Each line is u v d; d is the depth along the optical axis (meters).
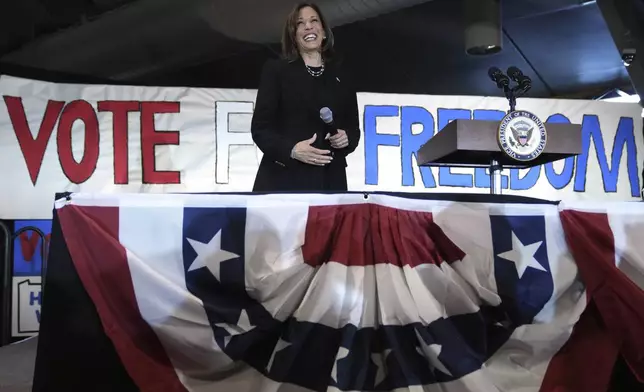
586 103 3.84
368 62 5.16
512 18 4.41
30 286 3.31
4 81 3.33
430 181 3.69
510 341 1.60
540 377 1.59
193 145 3.55
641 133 3.88
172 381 1.47
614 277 1.59
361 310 1.52
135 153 3.50
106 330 1.44
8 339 3.11
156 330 1.47
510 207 1.66
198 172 3.55
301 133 1.93
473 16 4.05
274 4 3.49
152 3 3.53
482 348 1.56
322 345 1.50
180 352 1.49
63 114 3.41
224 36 3.79
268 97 1.94
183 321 1.48
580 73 5.50
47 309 1.46
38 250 3.34
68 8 3.77
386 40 4.72
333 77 2.03
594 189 3.81
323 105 1.96
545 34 4.68
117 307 1.47
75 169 3.42
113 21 3.66
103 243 1.47
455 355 1.49
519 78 1.85
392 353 1.49
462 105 3.76
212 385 1.50
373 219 1.58
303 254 1.54
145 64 4.14
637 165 3.86
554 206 1.69
